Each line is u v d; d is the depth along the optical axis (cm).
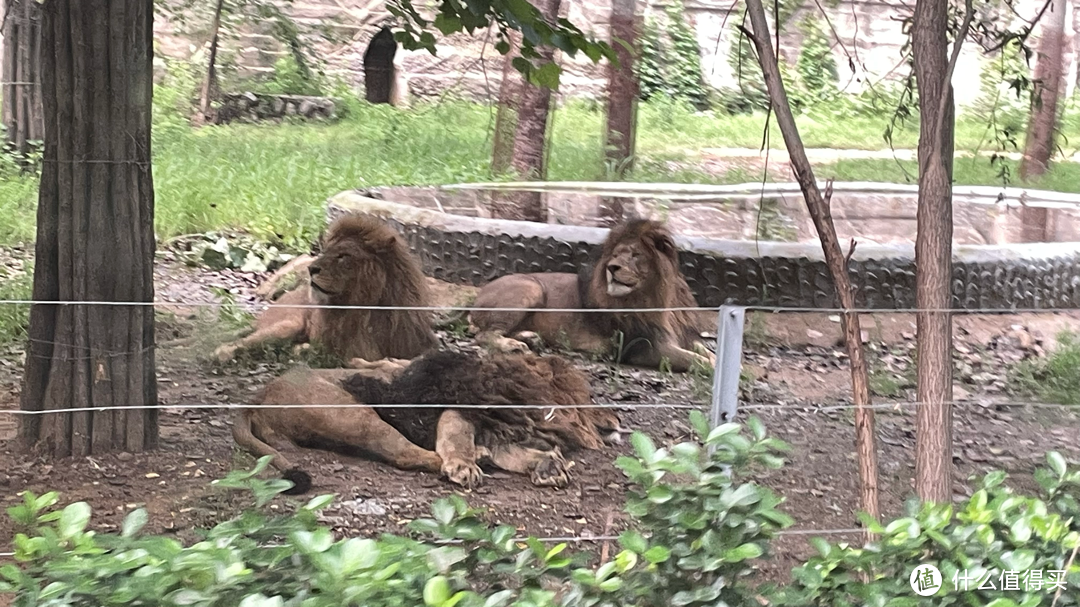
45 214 488
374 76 1914
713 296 839
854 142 1733
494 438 526
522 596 242
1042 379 714
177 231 971
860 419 385
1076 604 286
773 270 840
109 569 230
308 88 1759
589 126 1678
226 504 447
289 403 517
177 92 1648
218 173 1143
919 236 393
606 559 373
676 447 273
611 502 490
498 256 869
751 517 263
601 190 1134
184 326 691
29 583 237
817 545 286
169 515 437
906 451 556
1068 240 1180
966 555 282
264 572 250
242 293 826
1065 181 1359
